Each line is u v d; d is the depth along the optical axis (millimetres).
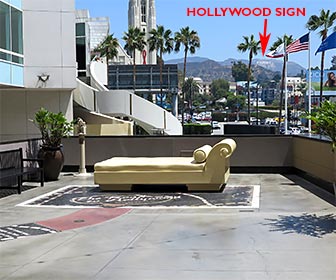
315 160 12188
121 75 70812
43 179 12422
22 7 19797
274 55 40219
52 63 20234
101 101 30234
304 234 6859
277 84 130625
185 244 6445
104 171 11281
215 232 7090
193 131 58375
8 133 21453
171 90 70250
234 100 121000
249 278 5035
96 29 73875
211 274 5184
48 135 13461
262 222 7699
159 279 5059
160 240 6688
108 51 73188
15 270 5477
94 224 7848
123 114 30359
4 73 18234
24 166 13156
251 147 14867
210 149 11742
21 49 19812
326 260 5617
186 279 5043
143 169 11172
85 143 15453
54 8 20141
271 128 21188
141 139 15242
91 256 5977
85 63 39031
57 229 7531
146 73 70625
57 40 20234
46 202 10008
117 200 10133
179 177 11078
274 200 9852
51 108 21422
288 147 14734
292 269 5312
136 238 6832
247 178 13633
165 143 15164
